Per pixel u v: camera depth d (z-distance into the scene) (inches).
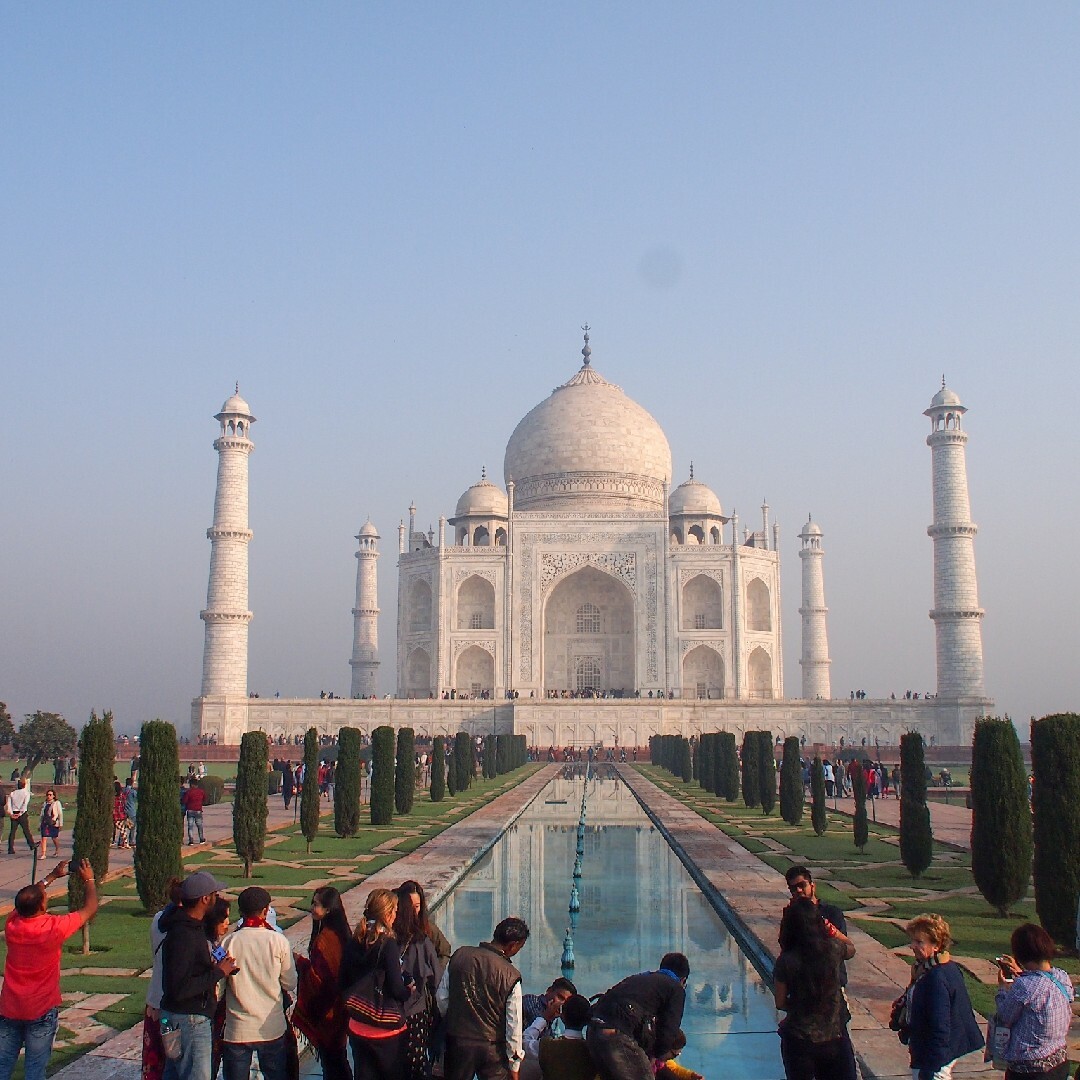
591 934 1216.2
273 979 609.6
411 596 5462.6
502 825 2181.3
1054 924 1109.1
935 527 4687.5
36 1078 610.2
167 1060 601.0
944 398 4699.8
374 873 1518.2
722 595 5172.2
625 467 5816.9
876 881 1502.2
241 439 4709.6
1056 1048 534.3
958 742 4547.2
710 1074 770.8
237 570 4662.9
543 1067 608.1
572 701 4682.6
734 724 4672.7
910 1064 645.9
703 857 1699.1
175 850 1249.4
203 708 4549.7
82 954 1016.9
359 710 4709.6
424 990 594.6
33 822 2290.8
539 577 5211.6
